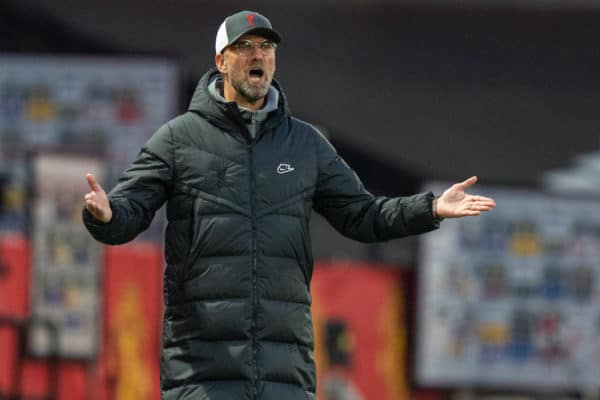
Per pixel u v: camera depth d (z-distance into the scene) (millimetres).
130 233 17203
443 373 35375
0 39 35094
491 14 36219
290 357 17547
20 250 34062
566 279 35750
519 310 35625
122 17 35375
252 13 17500
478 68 36125
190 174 17547
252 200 17562
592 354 35875
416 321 35156
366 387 34844
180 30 35562
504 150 35812
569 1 36281
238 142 17656
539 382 35719
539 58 36219
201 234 17422
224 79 18000
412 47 36062
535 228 35656
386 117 35844
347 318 34844
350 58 36000
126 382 34000
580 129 36031
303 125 18188
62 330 33875
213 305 17359
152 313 34281
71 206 34562
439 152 35719
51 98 35156
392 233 17891
